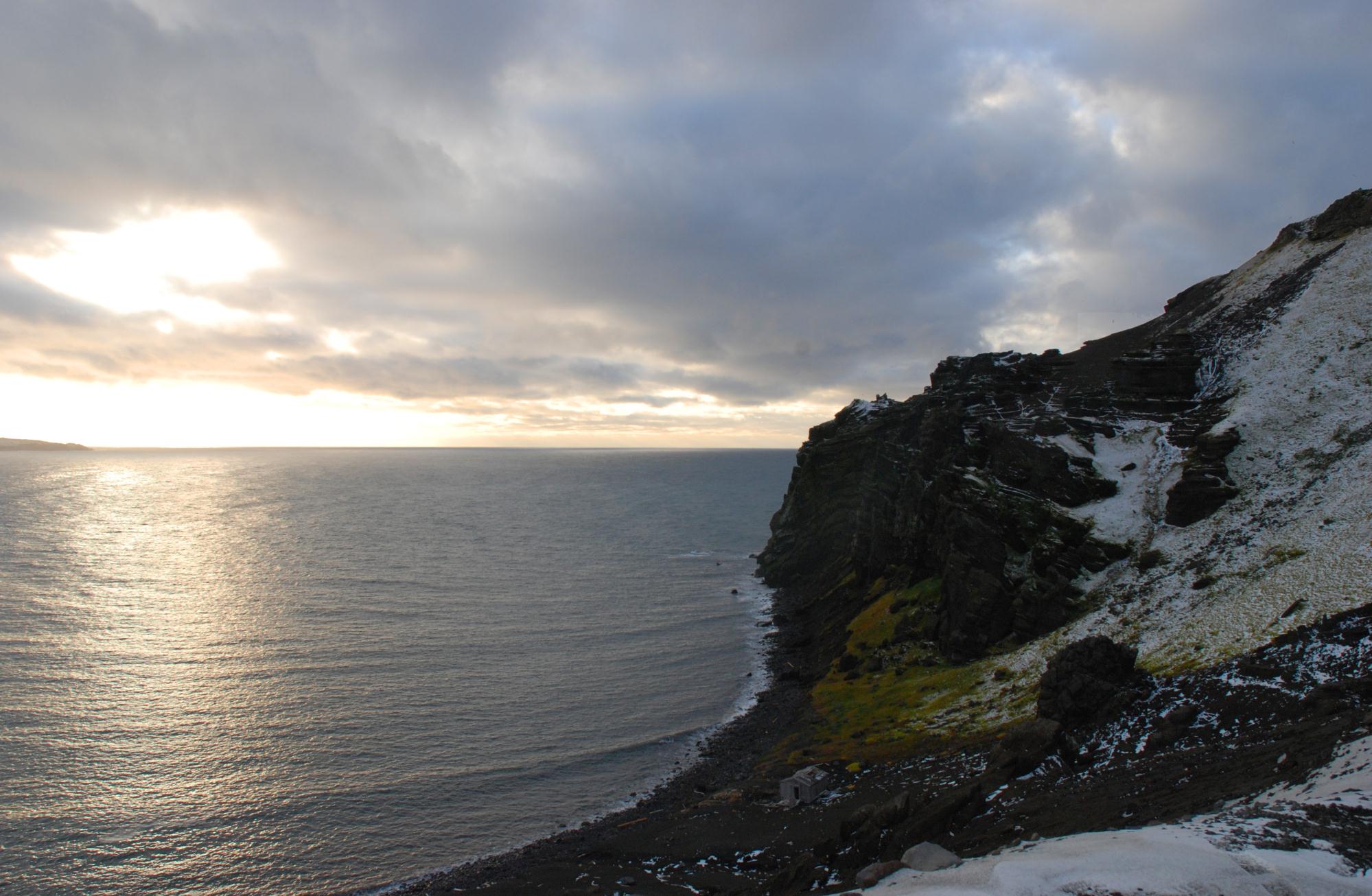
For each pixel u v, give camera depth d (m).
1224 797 29.53
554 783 64.19
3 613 113.12
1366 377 76.25
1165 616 60.34
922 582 99.06
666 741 72.81
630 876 46.28
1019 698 59.28
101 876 50.12
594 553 181.00
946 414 105.00
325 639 102.56
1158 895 20.61
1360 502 58.94
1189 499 73.00
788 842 46.31
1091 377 106.31
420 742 70.94
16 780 61.22
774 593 137.62
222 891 49.06
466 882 49.03
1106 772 39.09
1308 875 20.62
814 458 145.25
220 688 83.06
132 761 65.44
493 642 103.06
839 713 72.62
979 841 34.31
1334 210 107.38
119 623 108.75
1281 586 53.66
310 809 58.81
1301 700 38.28
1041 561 76.75
